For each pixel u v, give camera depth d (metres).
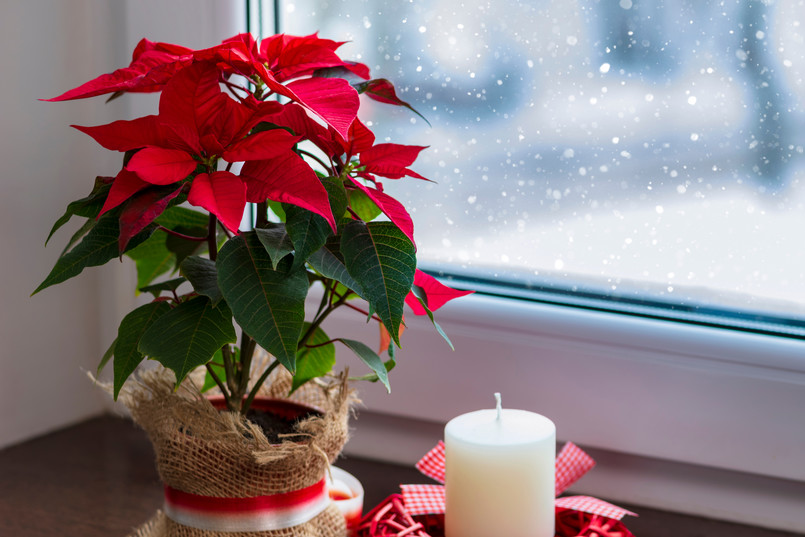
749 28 1.53
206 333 1.35
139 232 1.35
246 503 1.42
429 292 1.43
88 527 1.55
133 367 1.38
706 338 1.56
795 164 1.53
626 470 1.62
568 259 1.62
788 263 1.55
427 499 1.54
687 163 1.57
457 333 1.64
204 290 1.35
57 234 1.74
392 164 1.40
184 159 1.33
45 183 1.71
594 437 1.61
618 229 1.60
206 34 1.69
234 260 1.34
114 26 1.74
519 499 1.48
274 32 1.70
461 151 1.64
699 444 1.58
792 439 1.55
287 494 1.42
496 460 1.48
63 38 1.72
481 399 1.64
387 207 1.36
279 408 1.51
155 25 1.71
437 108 1.65
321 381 1.53
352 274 1.35
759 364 1.55
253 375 1.58
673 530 1.58
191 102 1.33
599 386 1.60
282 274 1.34
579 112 1.60
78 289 1.77
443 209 1.66
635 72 1.57
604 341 1.59
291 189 1.33
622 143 1.59
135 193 1.33
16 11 1.67
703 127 1.56
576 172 1.60
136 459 1.69
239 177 1.35
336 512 1.48
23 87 1.68
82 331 1.78
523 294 1.64
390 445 1.71
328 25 1.68
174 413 1.41
